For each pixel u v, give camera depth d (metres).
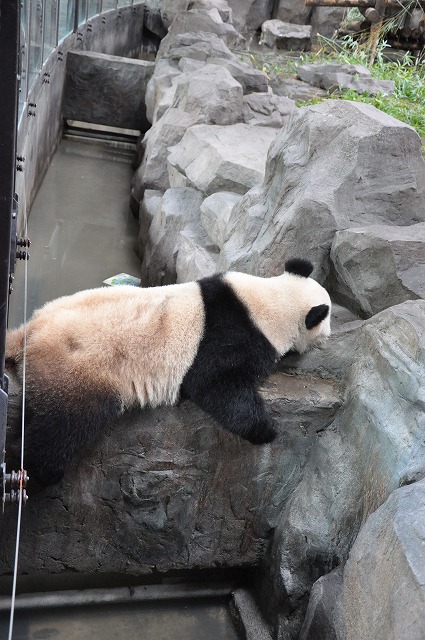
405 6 11.43
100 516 3.52
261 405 3.35
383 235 3.79
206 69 7.82
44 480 3.17
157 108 8.34
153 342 3.22
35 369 3.10
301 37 12.77
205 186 5.93
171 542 3.67
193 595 3.82
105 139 10.47
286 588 3.44
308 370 3.69
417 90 8.85
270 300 3.51
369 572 2.65
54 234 7.30
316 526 3.39
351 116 4.28
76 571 3.63
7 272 2.48
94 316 3.22
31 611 3.62
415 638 2.26
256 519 3.68
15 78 2.25
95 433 3.15
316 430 3.55
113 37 12.91
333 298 4.20
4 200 2.37
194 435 3.46
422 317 3.31
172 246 5.90
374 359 3.40
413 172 4.19
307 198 4.07
